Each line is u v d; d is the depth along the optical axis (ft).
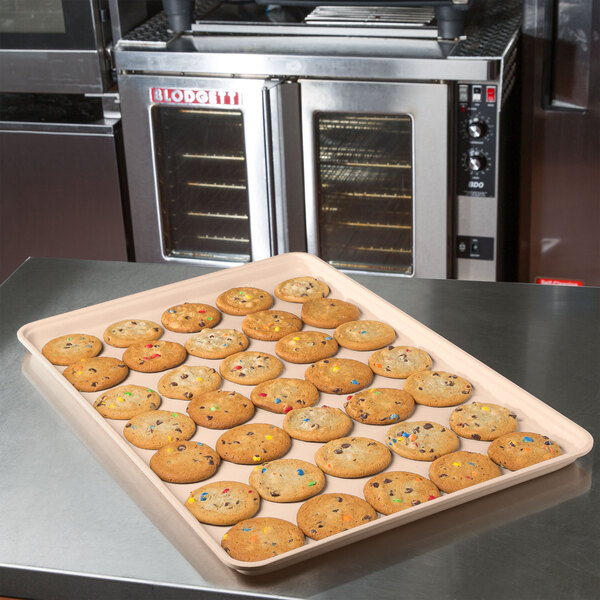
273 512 3.76
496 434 4.12
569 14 8.07
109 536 3.61
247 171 8.80
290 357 4.88
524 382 4.50
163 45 8.51
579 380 4.49
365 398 4.47
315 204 8.88
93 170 9.07
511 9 8.95
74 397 4.49
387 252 9.12
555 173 8.69
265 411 4.47
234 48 8.36
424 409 4.41
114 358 4.88
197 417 4.37
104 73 8.94
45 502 3.81
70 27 8.70
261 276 5.70
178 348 4.98
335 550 3.49
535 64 8.30
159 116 8.91
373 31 8.34
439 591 3.28
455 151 8.27
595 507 3.66
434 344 4.86
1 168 9.20
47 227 9.46
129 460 4.06
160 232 9.32
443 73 7.81
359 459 4.02
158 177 9.06
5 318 5.28
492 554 3.44
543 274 9.20
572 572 3.34
